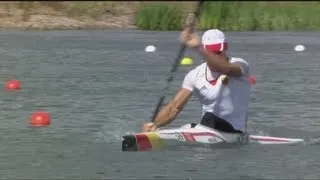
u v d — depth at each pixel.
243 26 146.38
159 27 144.25
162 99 42.66
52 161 36.75
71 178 33.12
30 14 142.62
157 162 36.53
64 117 50.47
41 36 121.00
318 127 47.91
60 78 71.69
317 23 148.25
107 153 38.72
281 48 106.06
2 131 45.06
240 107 41.09
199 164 36.16
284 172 34.72
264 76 74.69
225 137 40.97
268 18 148.00
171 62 87.56
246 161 36.97
